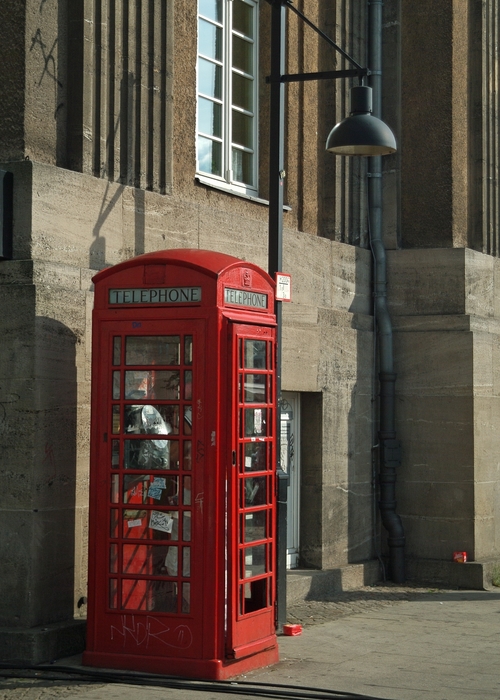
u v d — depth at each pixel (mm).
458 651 8398
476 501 12016
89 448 8117
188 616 7180
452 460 12078
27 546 7742
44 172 8000
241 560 7379
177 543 7242
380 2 12625
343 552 11711
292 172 11375
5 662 7531
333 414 11562
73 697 6695
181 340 7281
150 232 9125
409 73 12672
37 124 8203
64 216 8195
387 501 12188
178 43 9727
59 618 7988
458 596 11234
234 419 7266
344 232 12195
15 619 7750
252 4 11297
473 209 12984
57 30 8445
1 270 7949
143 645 7289
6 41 8148
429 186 12562
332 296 11797
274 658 7793
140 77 9141
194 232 9680
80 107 8523
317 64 11844
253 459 7578
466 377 12055
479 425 12117
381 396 12281
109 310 7496
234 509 7246
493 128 13242
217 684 7023
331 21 11969
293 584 10570
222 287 7281
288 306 10852
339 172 12070
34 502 7758
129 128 9023
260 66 11344
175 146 9656
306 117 11594
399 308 12492
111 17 8875
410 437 12273
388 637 8938
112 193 8695
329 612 10117
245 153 11195
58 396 8016
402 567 12078
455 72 12570
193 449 7227
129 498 7410
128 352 7449
